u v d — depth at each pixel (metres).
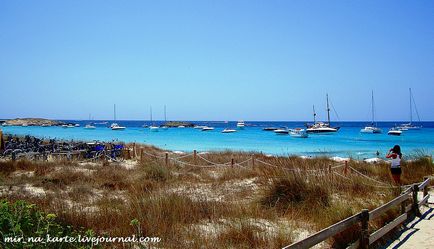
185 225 8.21
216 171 18.86
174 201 9.58
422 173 18.00
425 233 8.87
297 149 51.00
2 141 27.98
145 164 19.14
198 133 105.56
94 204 10.52
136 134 98.19
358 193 11.77
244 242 7.20
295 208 9.73
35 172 17.02
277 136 86.38
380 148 52.31
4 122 173.50
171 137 83.69
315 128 92.56
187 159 24.77
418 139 73.38
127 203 9.74
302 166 15.90
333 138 77.44
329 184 11.28
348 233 7.43
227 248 6.89
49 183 13.88
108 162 22.41
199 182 15.52
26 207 5.50
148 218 8.06
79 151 25.47
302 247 5.26
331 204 9.55
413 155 23.08
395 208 9.76
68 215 8.16
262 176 15.23
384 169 18.20
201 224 8.52
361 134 94.12
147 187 13.56
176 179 15.71
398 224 9.32
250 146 56.50
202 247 6.85
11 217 4.89
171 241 7.04
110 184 14.23
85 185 13.49
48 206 9.32
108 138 77.62
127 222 7.93
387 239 8.45
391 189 11.91
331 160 21.50
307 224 8.77
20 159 20.61
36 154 23.59
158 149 37.41
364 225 7.19
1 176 15.03
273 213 9.41
